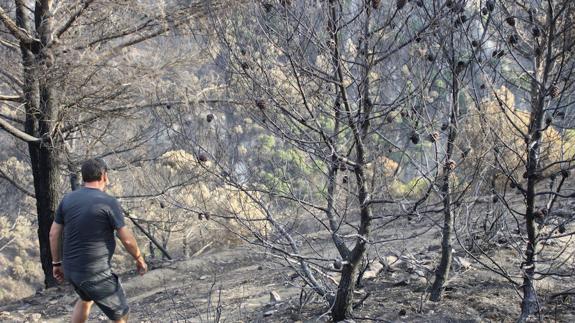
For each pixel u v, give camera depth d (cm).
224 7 439
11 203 2586
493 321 493
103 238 482
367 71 425
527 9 417
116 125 1127
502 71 454
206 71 970
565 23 394
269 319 586
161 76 926
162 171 1048
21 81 1045
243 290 777
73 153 1205
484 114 417
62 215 489
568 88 407
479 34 446
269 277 834
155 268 1147
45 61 938
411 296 571
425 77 405
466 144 439
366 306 557
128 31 995
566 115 432
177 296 832
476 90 441
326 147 477
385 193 463
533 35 397
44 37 987
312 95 462
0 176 1307
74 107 1030
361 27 435
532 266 464
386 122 441
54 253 499
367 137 471
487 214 633
